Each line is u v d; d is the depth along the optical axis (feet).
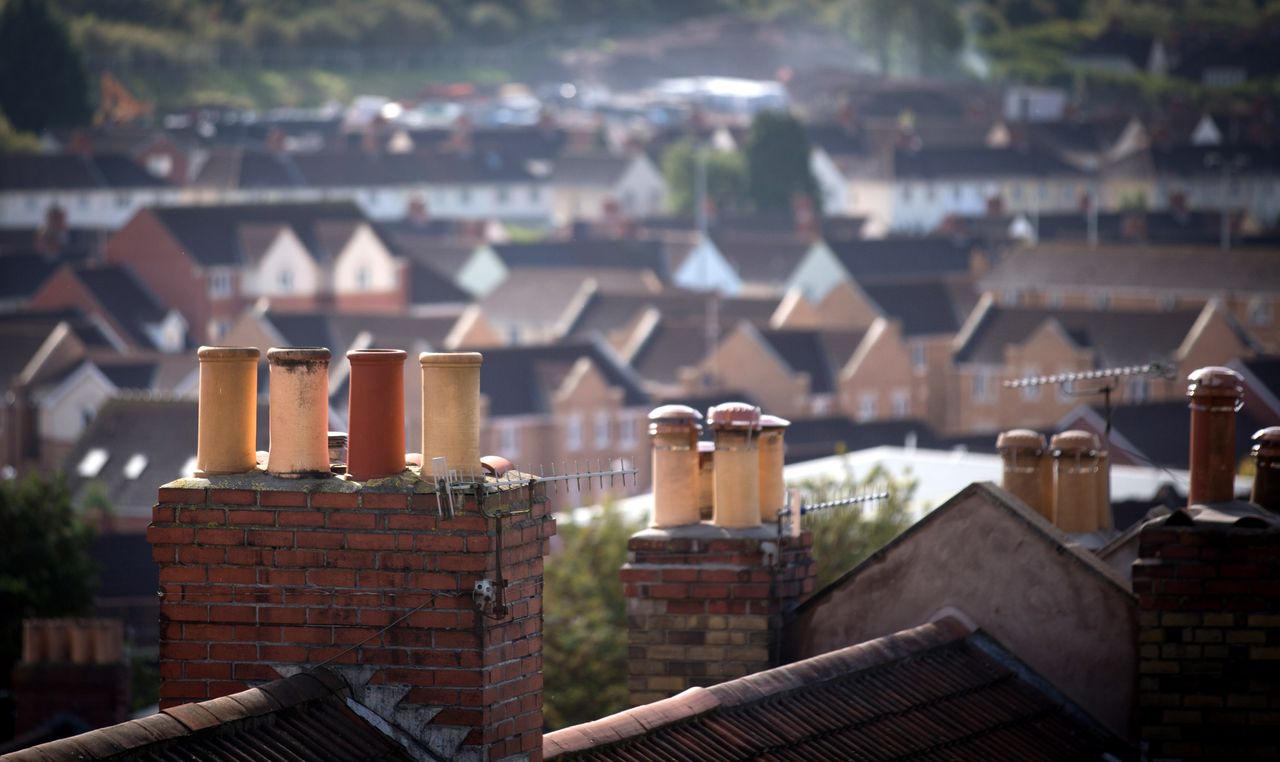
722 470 152.56
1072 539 181.78
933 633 147.02
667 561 151.94
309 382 109.70
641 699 151.53
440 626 106.32
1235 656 140.36
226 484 109.09
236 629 108.58
